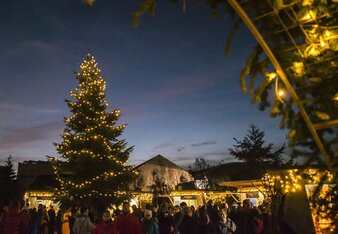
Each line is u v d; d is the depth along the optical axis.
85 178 22.94
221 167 36.38
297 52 2.19
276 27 2.19
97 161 22.58
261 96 2.27
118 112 25.14
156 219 11.86
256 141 24.83
